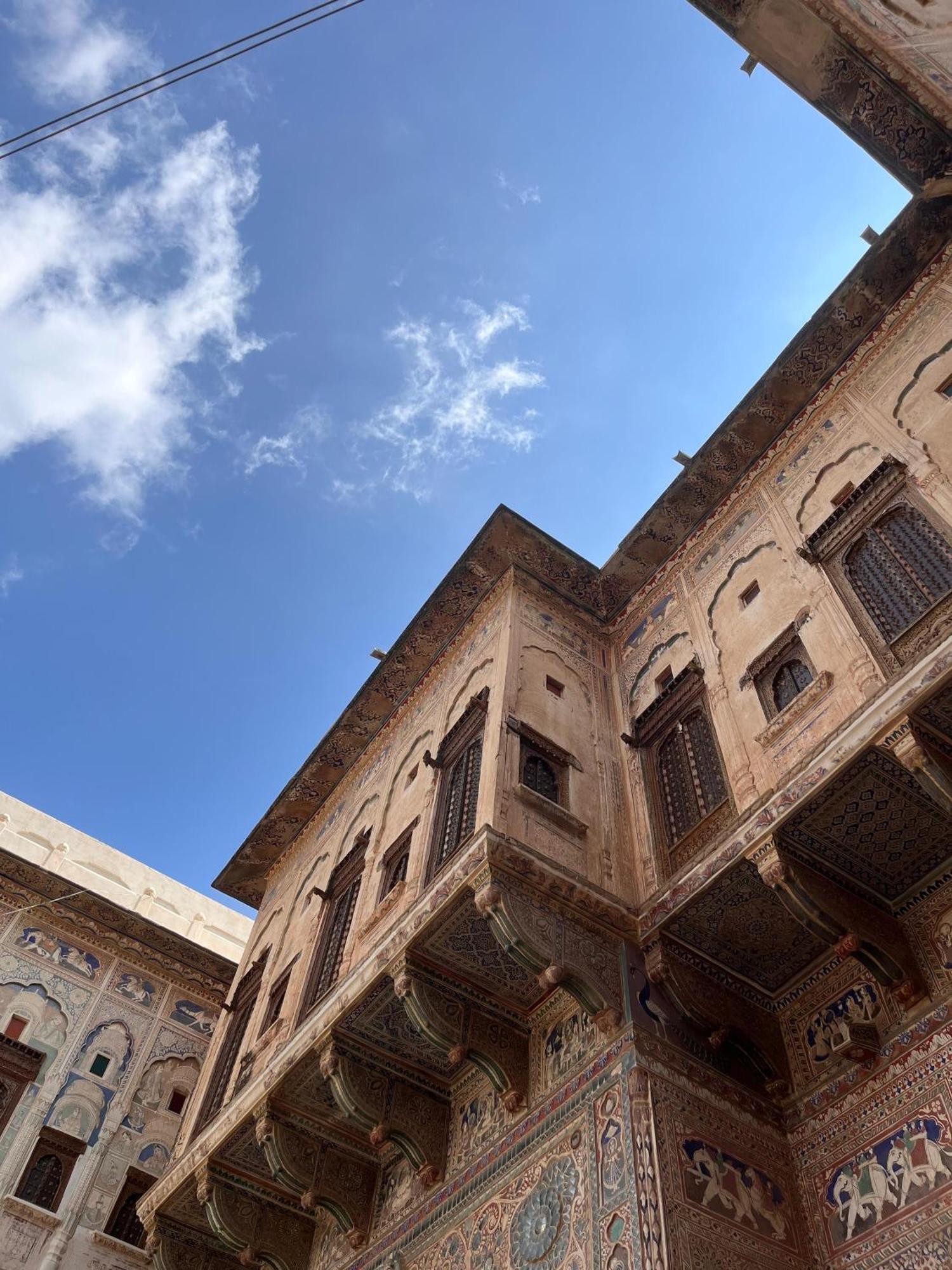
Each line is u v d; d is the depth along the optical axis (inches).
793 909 254.2
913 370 340.5
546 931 280.2
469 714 396.2
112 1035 572.1
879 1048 250.4
